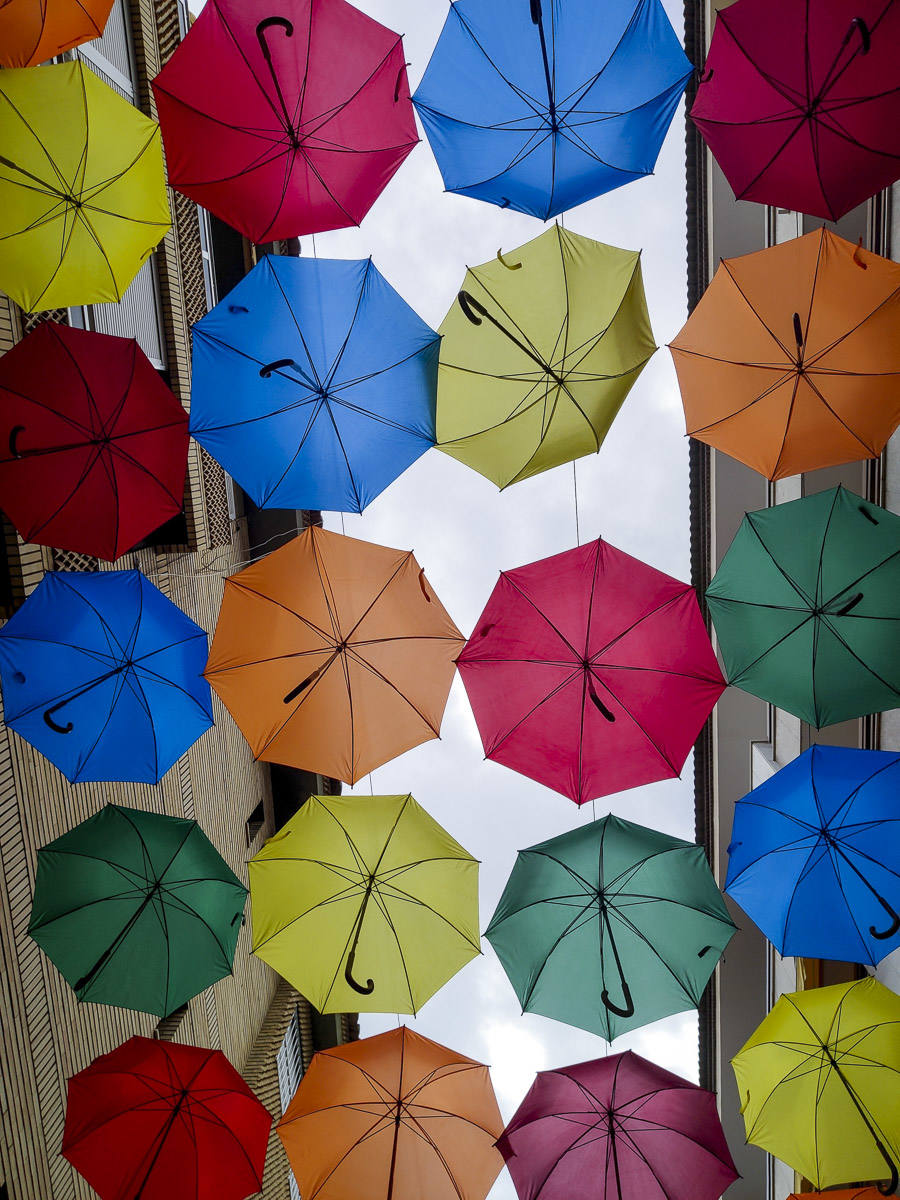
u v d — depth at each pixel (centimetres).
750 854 573
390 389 561
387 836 575
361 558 575
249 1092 547
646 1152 566
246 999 805
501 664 577
